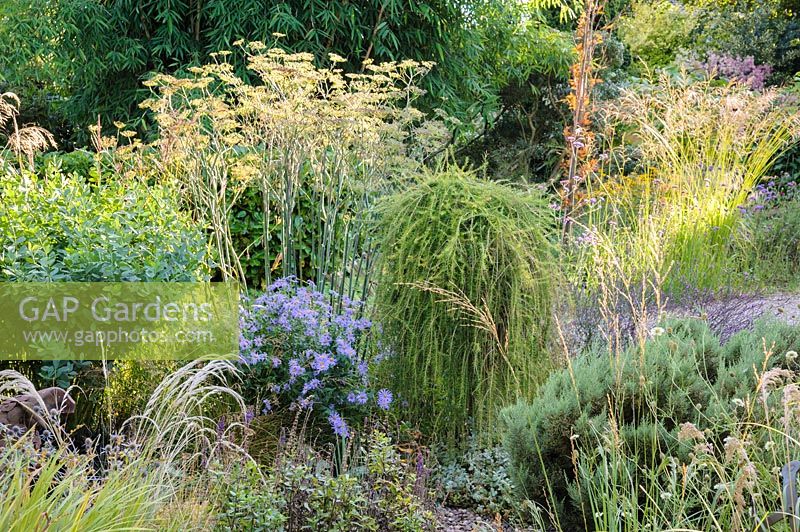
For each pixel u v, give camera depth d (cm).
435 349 366
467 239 369
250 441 342
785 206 750
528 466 301
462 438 386
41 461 245
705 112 712
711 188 674
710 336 339
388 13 902
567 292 396
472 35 970
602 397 294
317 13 880
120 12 872
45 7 916
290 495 262
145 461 256
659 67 1475
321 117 427
